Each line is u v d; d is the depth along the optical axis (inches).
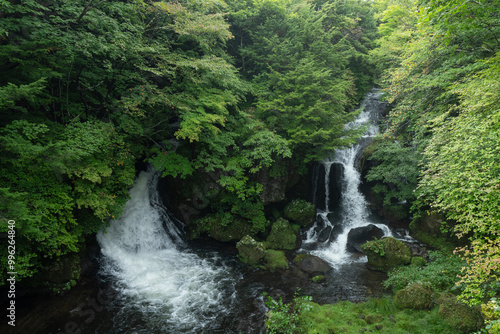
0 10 278.2
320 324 288.5
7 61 307.7
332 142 506.3
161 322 308.8
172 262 432.1
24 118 309.7
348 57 716.7
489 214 218.8
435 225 462.6
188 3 447.2
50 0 340.8
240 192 484.1
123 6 382.6
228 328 301.0
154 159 427.8
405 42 556.1
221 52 555.5
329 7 754.2
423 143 427.2
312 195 592.1
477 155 240.4
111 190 371.2
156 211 489.4
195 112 435.2
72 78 384.5
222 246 484.4
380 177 519.5
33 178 296.5
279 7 641.6
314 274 403.2
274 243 477.7
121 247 426.9
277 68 604.7
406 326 274.1
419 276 350.0
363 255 457.7
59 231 318.0
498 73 280.1
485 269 197.6
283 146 469.4
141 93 390.3
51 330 285.0
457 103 399.9
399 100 598.2
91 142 323.6
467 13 266.4
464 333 251.6
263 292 358.6
